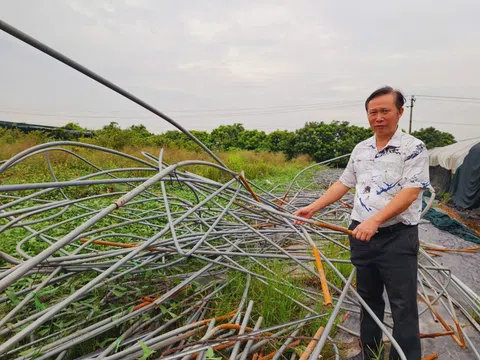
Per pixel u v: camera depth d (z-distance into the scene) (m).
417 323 1.96
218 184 2.74
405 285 1.92
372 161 2.02
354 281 3.19
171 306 2.34
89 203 5.21
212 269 3.03
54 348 1.81
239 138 28.42
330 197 2.35
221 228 3.51
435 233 5.57
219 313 2.42
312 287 3.14
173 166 1.95
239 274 2.85
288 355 2.20
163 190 2.61
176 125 2.08
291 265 3.48
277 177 12.00
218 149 26.48
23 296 2.27
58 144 2.25
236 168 13.15
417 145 1.85
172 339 1.95
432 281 3.55
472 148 9.19
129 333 2.09
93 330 1.96
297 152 26.62
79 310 2.27
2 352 1.30
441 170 13.16
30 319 1.90
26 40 1.21
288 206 4.63
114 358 1.71
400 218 1.91
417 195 1.83
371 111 1.95
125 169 2.90
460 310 2.96
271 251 3.62
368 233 1.81
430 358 2.29
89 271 2.62
